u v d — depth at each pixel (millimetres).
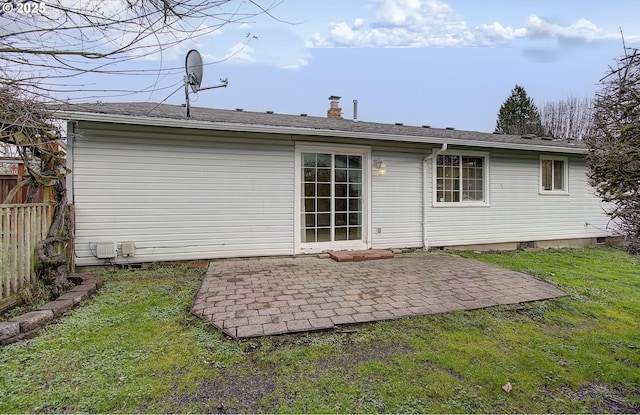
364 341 2869
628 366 2568
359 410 1964
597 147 2848
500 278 4957
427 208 7543
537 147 7969
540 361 2584
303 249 6609
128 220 5598
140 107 6418
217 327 3064
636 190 2598
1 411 1906
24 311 3449
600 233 9297
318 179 6770
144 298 3949
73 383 2182
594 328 3266
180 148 5824
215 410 1952
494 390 2201
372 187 7117
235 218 6168
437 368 2449
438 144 7434
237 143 6141
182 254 5887
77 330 2996
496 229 8195
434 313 3508
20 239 3688
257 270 5395
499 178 8211
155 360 2486
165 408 1960
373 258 6363
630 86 2576
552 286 4605
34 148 3994
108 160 5465
